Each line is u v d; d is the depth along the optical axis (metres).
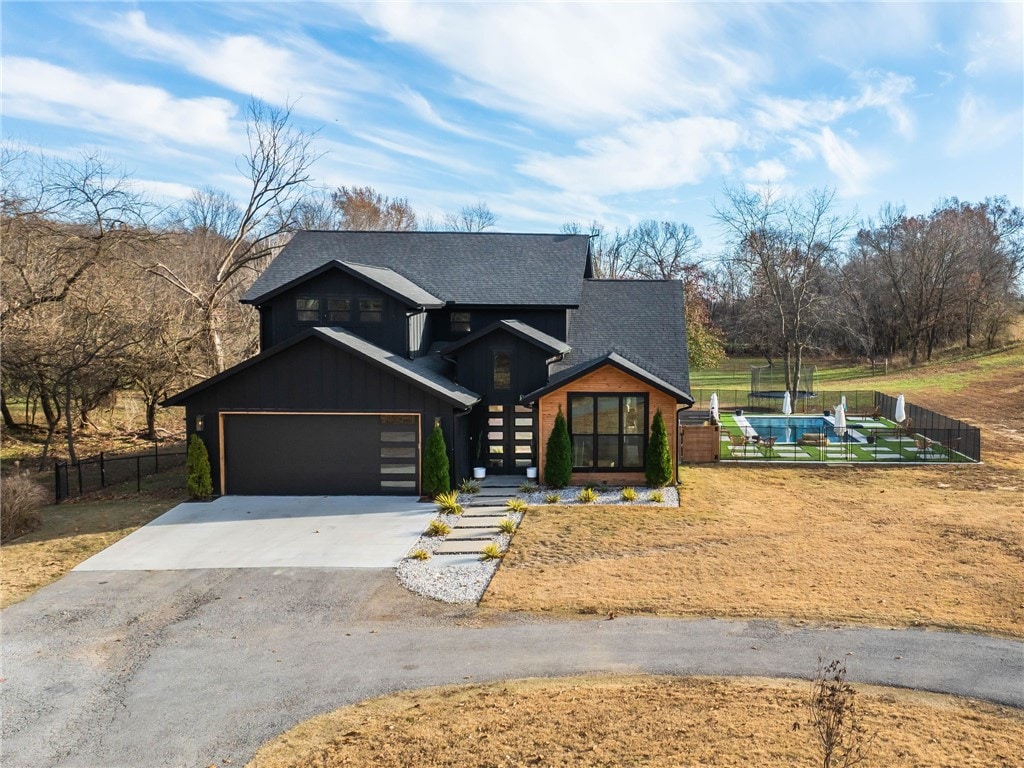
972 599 11.84
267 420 19.59
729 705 8.41
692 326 50.56
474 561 14.14
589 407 20.78
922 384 46.44
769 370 60.78
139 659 10.09
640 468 20.89
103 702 8.93
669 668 9.48
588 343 23.45
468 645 10.34
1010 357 53.28
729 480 21.86
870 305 64.06
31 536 16.14
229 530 16.44
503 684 9.12
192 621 11.41
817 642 10.23
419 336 22.36
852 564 13.71
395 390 19.17
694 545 15.03
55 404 28.12
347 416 19.48
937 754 7.38
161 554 14.79
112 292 27.28
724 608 11.52
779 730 7.80
